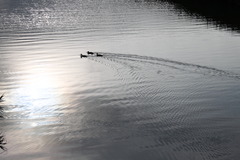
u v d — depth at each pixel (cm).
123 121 2094
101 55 3816
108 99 2489
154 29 5378
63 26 5625
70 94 2625
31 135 1939
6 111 2289
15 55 3841
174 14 6800
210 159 1639
